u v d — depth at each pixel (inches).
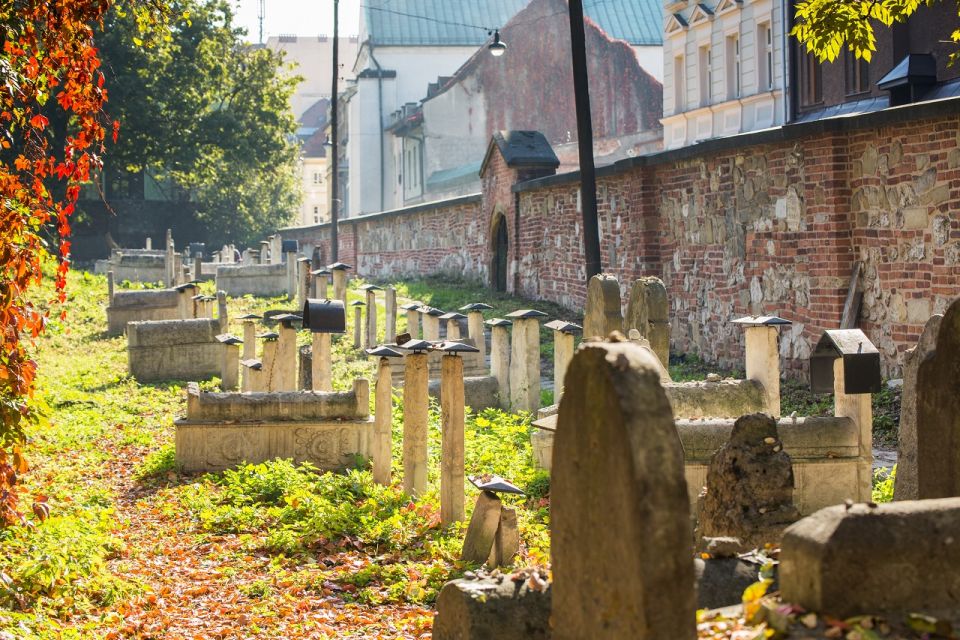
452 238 1510.8
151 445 648.4
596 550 170.6
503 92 2527.1
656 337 526.6
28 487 514.0
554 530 182.2
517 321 694.5
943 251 619.5
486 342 979.3
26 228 340.2
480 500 382.0
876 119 650.8
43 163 340.8
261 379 723.4
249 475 536.7
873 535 165.8
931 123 623.8
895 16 575.8
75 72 335.9
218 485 545.0
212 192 2610.7
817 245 708.7
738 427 303.4
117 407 770.8
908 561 165.8
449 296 1296.8
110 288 1122.0
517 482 511.5
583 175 778.8
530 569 236.8
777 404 459.5
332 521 440.5
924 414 241.6
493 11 3053.6
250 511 475.2
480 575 236.4
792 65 1257.4
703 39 1492.4
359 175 3002.0
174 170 2201.0
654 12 2888.8
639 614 159.9
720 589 209.5
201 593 370.9
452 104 2546.8
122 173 2444.6
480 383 719.1
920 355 362.3
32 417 352.8
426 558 400.2
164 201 2593.5
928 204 629.0
